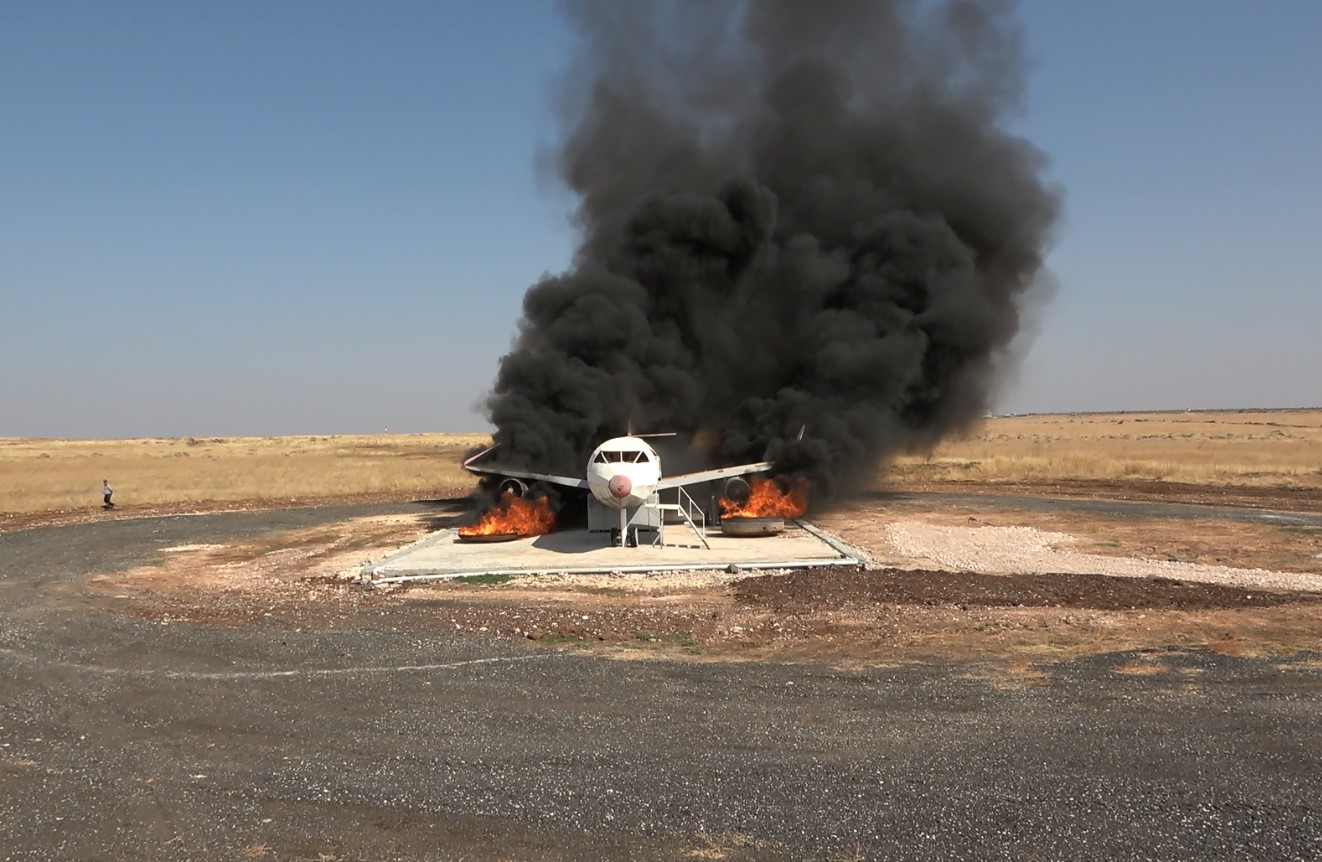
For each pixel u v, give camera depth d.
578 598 17.38
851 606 15.88
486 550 23.73
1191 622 14.10
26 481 54.69
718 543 24.30
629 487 22.30
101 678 11.84
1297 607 15.26
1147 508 33.22
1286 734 8.70
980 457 63.38
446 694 10.66
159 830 6.97
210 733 9.41
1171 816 6.87
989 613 15.01
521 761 8.33
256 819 7.14
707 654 12.52
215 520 35.34
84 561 24.69
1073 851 6.33
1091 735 8.76
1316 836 6.50
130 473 60.47
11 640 14.47
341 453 93.69
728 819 6.96
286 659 12.63
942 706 9.80
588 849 6.49
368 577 20.00
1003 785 7.53
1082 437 111.56
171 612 16.64
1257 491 39.50
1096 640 12.91
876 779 7.71
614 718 9.58
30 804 7.55
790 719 9.43
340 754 8.64
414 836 6.77
